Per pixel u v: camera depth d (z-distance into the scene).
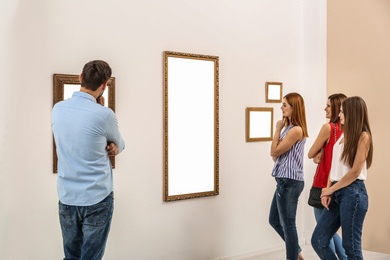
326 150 3.39
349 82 5.19
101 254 2.56
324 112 4.73
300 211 4.83
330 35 4.94
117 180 3.42
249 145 4.35
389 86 5.69
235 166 4.23
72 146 2.42
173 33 3.74
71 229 2.53
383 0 5.55
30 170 3.03
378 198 5.58
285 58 4.68
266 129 4.47
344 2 5.11
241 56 4.26
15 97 2.96
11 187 2.95
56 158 3.12
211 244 4.04
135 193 3.52
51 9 3.09
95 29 3.29
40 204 3.08
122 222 3.45
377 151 5.54
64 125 2.44
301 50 4.86
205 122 3.97
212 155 4.03
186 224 3.85
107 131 2.49
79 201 2.45
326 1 4.74
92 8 3.27
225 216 4.15
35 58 3.03
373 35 5.47
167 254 3.72
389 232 5.69
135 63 3.51
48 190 3.11
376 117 5.52
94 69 2.50
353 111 2.82
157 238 3.66
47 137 3.10
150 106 3.61
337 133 3.34
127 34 3.46
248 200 4.34
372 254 4.58
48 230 3.11
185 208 3.85
